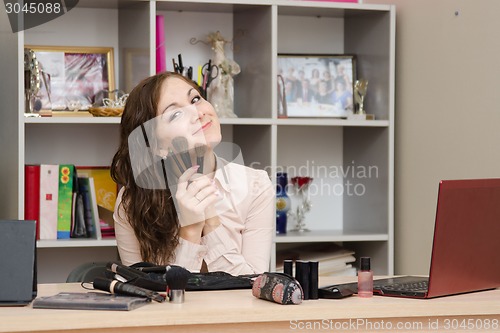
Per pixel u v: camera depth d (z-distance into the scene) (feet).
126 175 7.30
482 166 8.93
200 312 4.71
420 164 10.42
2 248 5.01
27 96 10.09
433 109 10.07
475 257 5.57
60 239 10.21
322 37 12.03
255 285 5.21
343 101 11.48
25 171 10.13
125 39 10.97
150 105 7.13
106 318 4.57
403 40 10.88
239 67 10.85
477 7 9.06
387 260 11.02
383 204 11.10
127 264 7.50
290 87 11.35
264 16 10.71
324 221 12.14
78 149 11.20
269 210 7.83
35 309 4.76
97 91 10.82
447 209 5.27
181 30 11.40
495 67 8.69
